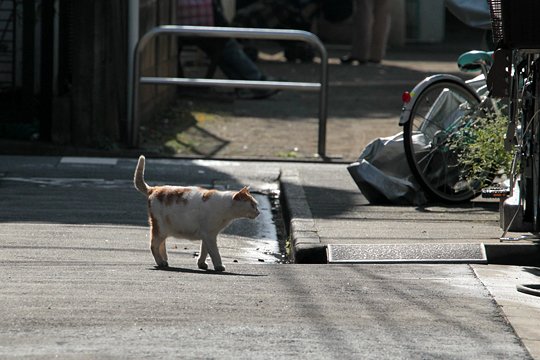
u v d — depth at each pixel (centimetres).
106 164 1664
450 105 1366
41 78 1795
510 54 1070
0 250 1088
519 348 755
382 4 3503
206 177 1586
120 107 1862
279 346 743
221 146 1895
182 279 953
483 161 1271
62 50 1850
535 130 1111
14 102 1927
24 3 1838
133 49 1847
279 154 1830
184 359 709
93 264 1031
